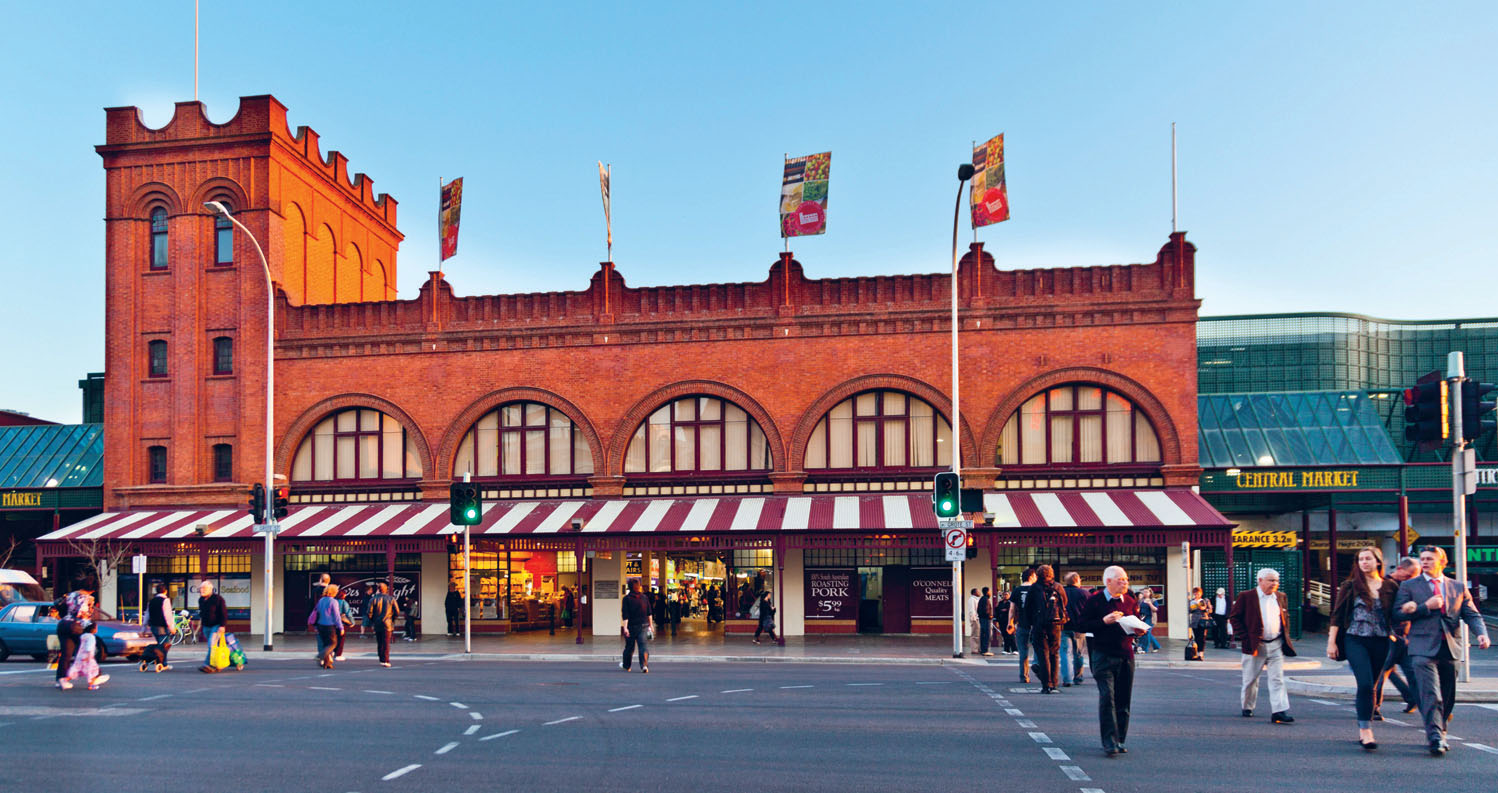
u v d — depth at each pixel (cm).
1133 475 3231
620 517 3294
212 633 2212
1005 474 3288
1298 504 3778
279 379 3697
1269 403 3888
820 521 3131
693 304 3509
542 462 3572
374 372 3650
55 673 2178
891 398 3403
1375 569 1216
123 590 3622
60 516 4103
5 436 4425
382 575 3588
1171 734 1296
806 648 2858
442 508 3491
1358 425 3750
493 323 3600
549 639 3288
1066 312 3288
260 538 3378
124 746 1262
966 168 2589
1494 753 1165
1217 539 2930
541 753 1198
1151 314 3256
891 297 3406
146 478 3778
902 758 1155
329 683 1967
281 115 3831
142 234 3841
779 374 3428
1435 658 1173
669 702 1655
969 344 3331
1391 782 1023
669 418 3509
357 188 4453
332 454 3684
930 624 3297
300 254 3944
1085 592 1714
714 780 1048
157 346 3822
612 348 3528
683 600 4044
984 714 1495
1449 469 3600
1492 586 4416
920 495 3300
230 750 1231
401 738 1308
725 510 3288
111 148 3841
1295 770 1078
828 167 3478
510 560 3641
